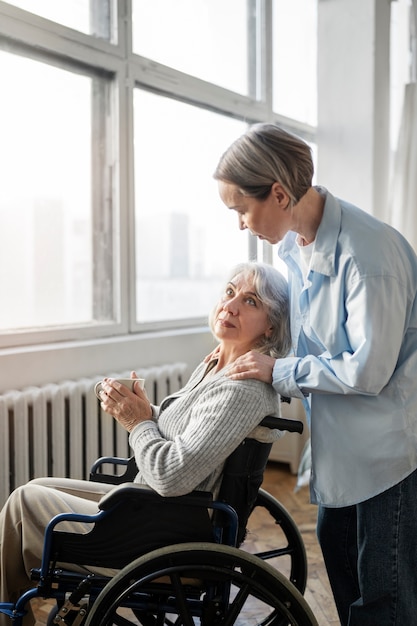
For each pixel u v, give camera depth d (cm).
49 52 245
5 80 238
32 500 149
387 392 138
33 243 256
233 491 141
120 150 274
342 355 137
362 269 132
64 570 146
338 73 338
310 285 141
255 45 361
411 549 140
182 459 135
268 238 141
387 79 345
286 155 131
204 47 325
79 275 276
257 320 153
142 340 279
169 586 139
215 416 138
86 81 270
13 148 245
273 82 371
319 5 342
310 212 141
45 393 226
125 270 281
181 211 323
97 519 137
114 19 269
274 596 132
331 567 161
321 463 143
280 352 156
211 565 132
